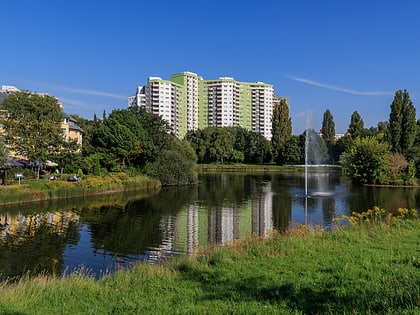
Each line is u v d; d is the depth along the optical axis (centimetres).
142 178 6525
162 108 18200
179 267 1370
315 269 1191
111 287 1141
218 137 13125
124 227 3194
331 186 6588
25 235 2894
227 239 2741
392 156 6844
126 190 6028
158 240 2736
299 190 5962
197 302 945
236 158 13425
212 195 5444
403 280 1000
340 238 1662
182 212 3966
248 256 1438
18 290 1108
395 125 7494
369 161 6906
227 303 920
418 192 5547
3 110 5625
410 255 1302
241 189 6238
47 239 2770
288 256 1391
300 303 891
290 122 13600
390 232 1778
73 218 3600
